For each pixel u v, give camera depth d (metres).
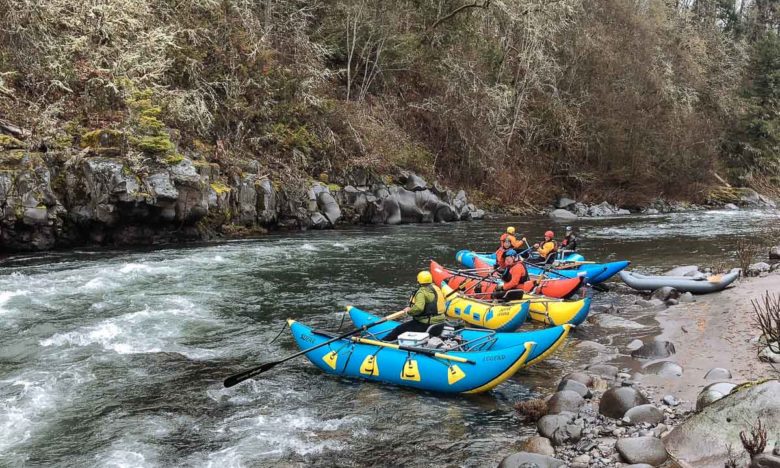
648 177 34.75
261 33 22.75
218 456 5.67
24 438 5.91
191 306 10.44
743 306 10.15
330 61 28.11
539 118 32.88
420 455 5.74
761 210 34.84
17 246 14.21
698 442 5.30
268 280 12.62
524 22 30.27
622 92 34.34
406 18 29.25
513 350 6.86
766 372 7.18
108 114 16.34
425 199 24.31
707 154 37.41
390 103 28.64
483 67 30.12
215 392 7.14
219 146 18.80
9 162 13.82
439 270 12.73
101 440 5.92
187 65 19.31
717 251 17.50
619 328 9.84
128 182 14.67
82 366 7.68
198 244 16.38
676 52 43.41
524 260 13.53
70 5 17.09
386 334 8.43
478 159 29.27
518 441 6.02
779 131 42.53
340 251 16.31
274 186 19.78
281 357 8.35
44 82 15.97
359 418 6.55
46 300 10.28
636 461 5.27
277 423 6.40
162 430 6.16
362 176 23.14
